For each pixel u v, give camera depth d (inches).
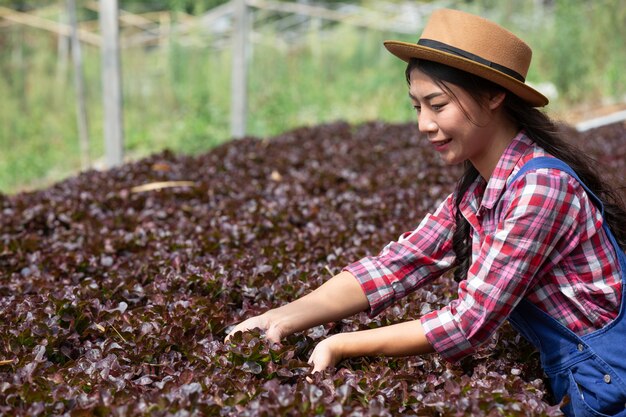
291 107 559.2
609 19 551.8
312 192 214.5
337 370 92.2
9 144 520.7
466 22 83.8
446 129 85.5
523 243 82.3
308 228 161.8
